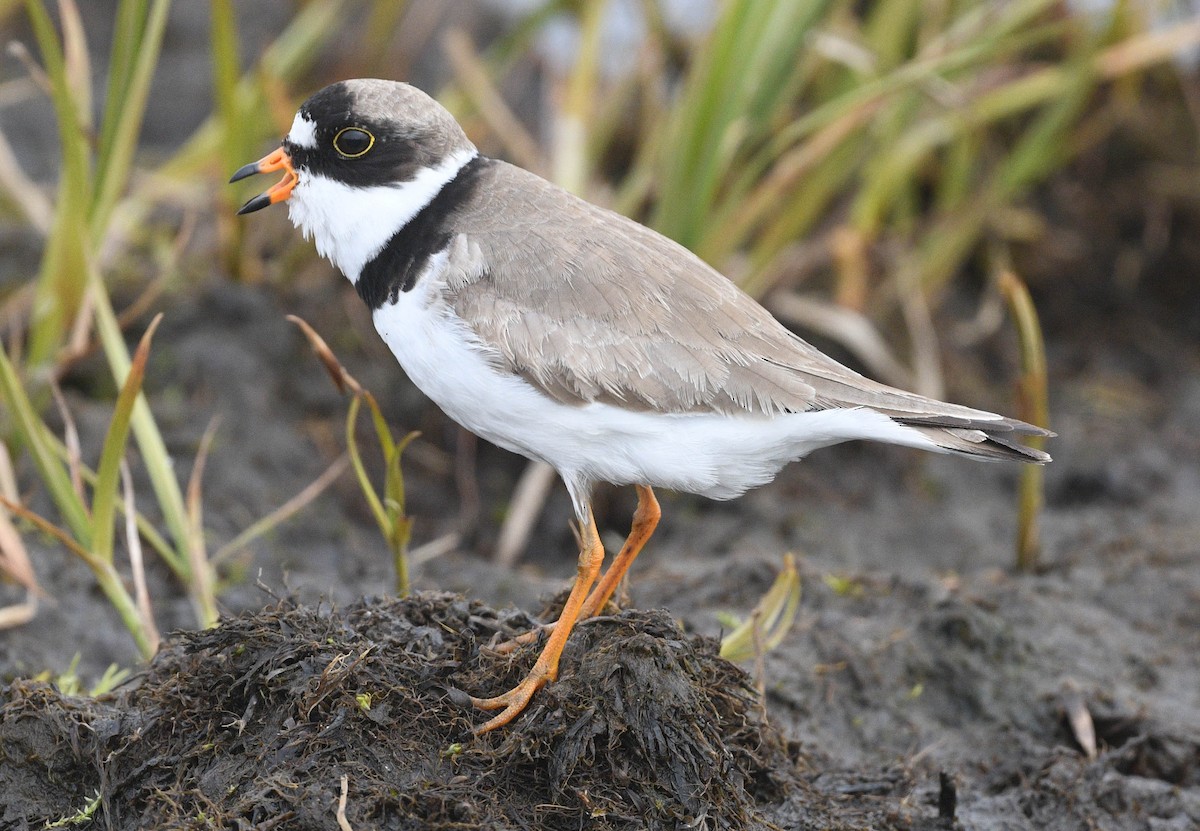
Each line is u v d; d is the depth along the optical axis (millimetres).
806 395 8031
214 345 13820
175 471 12773
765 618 9578
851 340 14633
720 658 8305
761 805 8227
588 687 7543
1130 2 16109
